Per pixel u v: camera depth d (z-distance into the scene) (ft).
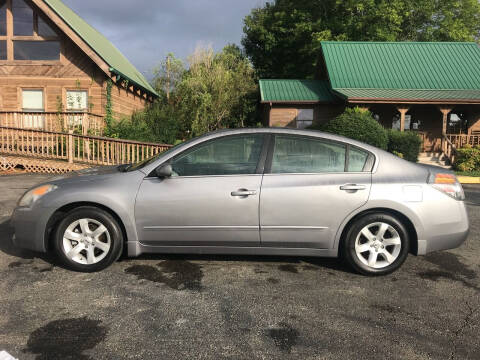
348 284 12.26
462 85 61.31
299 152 13.20
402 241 12.80
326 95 66.95
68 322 9.55
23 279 12.23
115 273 12.86
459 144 56.70
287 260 14.51
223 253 13.20
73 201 12.67
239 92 74.23
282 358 8.17
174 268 13.44
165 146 40.60
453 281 12.67
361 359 8.18
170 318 9.84
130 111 63.16
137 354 8.25
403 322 9.82
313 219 12.75
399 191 12.73
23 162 39.34
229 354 8.29
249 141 13.28
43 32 51.80
